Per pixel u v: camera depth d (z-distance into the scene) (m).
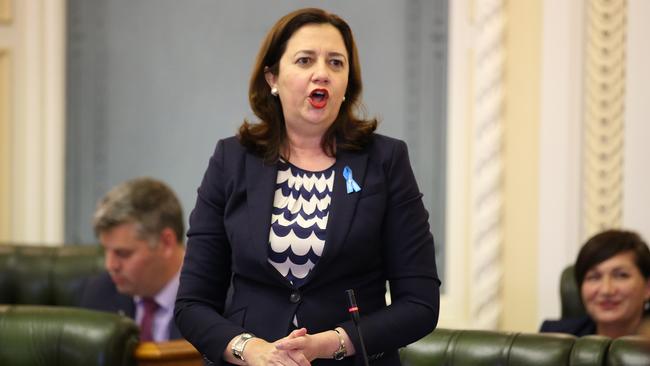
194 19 18.14
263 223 7.91
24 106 18.42
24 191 18.45
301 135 8.22
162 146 18.31
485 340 9.76
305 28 8.14
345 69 8.15
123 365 10.36
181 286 8.30
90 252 15.55
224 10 18.02
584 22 15.40
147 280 13.49
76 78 18.55
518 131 16.00
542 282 15.74
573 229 15.55
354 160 8.12
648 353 4.50
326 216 7.95
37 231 18.42
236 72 17.98
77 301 15.23
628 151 15.11
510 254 16.09
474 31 16.33
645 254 12.39
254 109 8.33
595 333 12.66
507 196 16.08
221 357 7.84
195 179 18.20
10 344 10.37
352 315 7.64
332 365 7.77
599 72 15.33
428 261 8.16
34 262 15.49
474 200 16.20
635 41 15.00
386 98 17.16
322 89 7.96
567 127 15.48
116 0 18.42
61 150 18.47
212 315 8.06
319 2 17.53
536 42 15.85
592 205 15.44
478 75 16.12
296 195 8.04
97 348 10.17
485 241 16.12
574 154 15.49
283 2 17.75
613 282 12.33
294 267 7.88
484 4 16.05
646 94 14.96
